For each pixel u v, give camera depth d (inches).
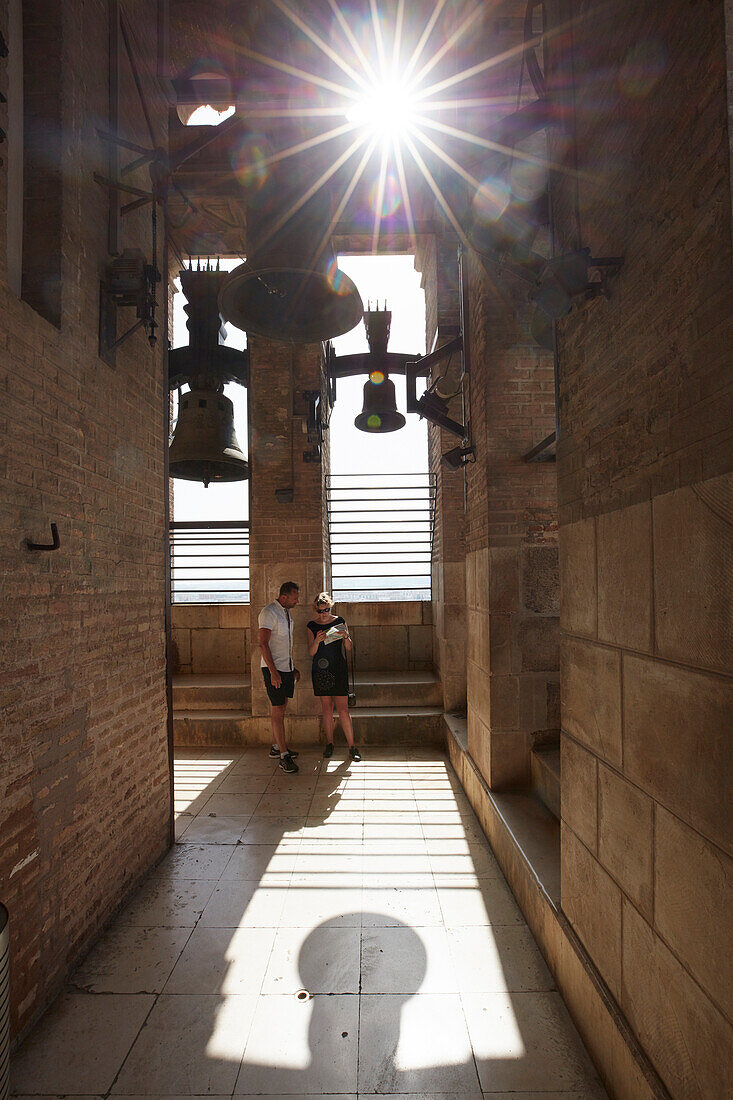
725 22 49.8
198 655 284.2
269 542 243.4
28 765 84.5
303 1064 78.7
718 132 50.6
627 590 69.8
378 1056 80.0
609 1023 72.7
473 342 171.5
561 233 95.5
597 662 78.9
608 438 76.0
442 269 234.7
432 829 155.0
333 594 288.2
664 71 60.7
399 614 286.0
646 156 65.1
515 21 150.6
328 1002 90.7
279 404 245.4
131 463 123.6
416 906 118.2
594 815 79.9
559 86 94.6
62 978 93.8
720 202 50.3
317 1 118.3
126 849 119.2
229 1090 74.7
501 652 150.9
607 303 76.4
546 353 153.7
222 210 233.0
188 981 95.5
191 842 147.6
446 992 92.7
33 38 97.0
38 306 95.3
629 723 68.9
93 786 105.0
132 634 123.0
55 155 96.4
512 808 138.5
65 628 95.5
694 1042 54.5
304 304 124.6
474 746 175.5
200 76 215.8
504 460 152.9
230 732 237.9
